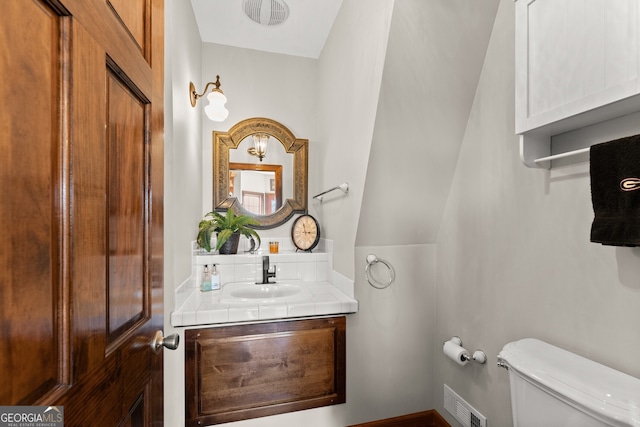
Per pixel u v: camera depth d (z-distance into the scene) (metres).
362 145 1.55
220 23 2.04
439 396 1.75
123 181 0.61
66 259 0.43
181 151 1.55
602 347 0.91
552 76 0.89
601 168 0.82
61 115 0.42
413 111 1.41
